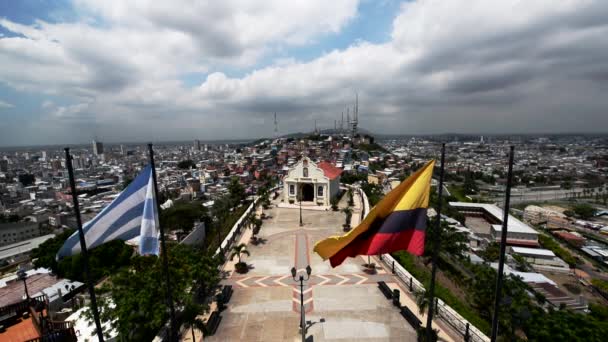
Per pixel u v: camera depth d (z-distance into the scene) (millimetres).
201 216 70812
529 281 51281
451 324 22875
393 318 24359
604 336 18781
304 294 28422
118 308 21781
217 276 30312
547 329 19922
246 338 22328
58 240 56562
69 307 42062
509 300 21438
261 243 43438
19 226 106312
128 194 15875
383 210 15203
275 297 28078
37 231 110250
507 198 12914
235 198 80750
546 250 74875
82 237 13555
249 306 26641
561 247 82500
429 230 43938
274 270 34125
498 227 84312
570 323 20016
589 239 101062
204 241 62969
